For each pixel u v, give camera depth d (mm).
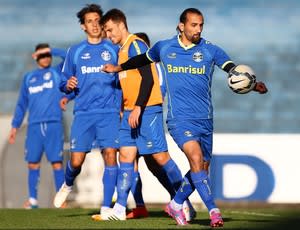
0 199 48656
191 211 29359
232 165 43438
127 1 175125
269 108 105312
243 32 152750
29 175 45781
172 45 26297
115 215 30125
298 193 43344
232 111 103875
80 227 26406
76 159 31891
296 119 100250
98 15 31844
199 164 25781
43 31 154875
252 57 134875
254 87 25734
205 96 26266
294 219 29609
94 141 31984
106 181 31469
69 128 48531
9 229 25859
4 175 48812
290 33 150750
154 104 29656
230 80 25797
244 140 43531
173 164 30281
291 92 112188
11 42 145500
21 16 163875
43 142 45438
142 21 162125
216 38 149625
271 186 43438
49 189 48625
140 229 25312
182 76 26078
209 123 26422
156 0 175750
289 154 43406
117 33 29875
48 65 45875
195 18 25797
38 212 35625
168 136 43250
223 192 43406
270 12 164125
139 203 32625
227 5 169500
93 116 31516
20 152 48938
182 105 26094
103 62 31578
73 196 44656
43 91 45438
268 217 31812
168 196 43344
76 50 31812
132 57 27312
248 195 43406
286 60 131125
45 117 45406
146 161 31609
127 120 29969
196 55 26109
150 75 28125
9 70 117812
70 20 162125
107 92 31531
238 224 27219
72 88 31172
